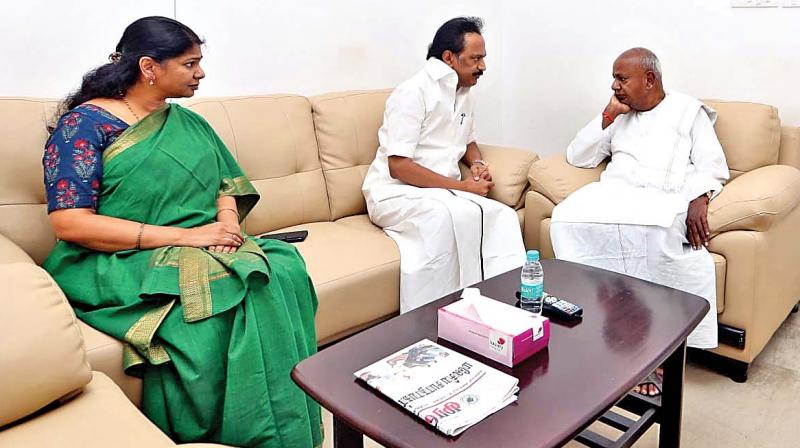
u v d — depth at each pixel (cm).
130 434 109
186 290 151
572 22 318
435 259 216
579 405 111
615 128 243
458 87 254
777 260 206
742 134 233
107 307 154
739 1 264
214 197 185
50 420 112
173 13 228
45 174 162
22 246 176
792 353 223
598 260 220
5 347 108
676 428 158
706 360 218
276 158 230
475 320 129
